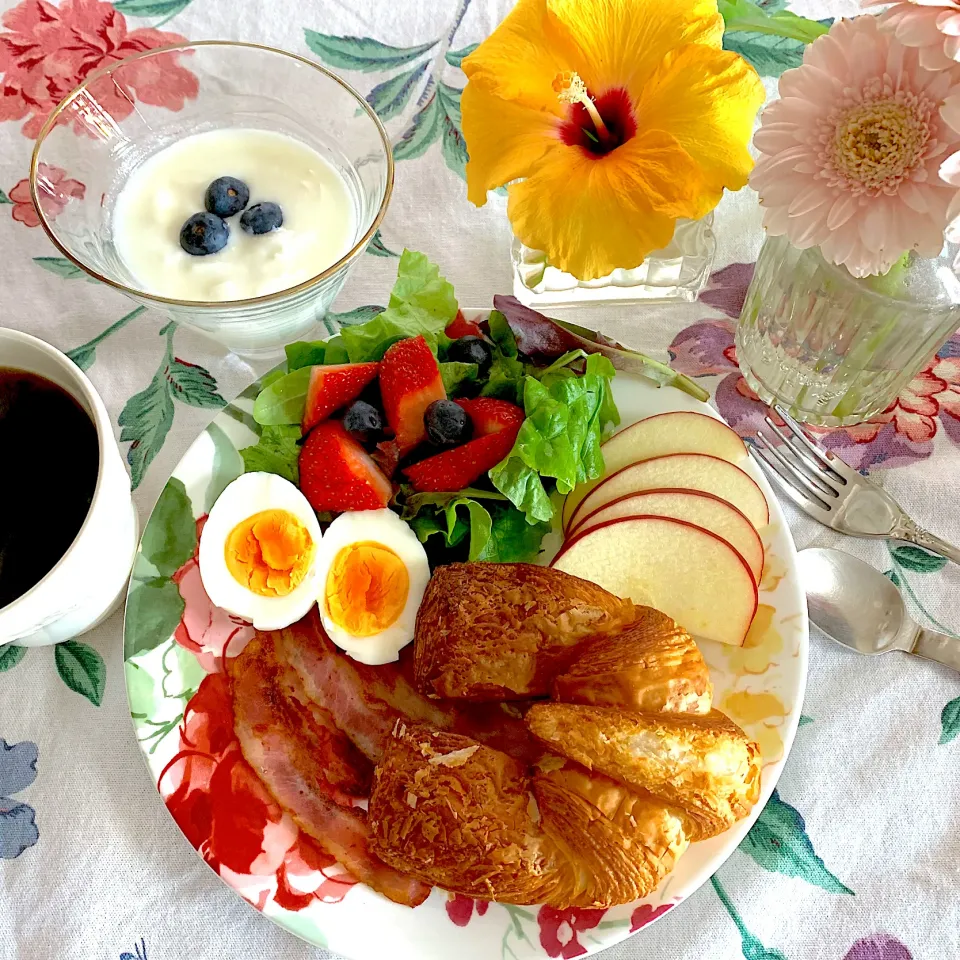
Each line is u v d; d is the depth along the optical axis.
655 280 0.44
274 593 0.39
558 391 0.39
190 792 0.36
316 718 0.38
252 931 0.36
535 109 0.38
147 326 0.45
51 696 0.39
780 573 0.38
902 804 0.37
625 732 0.33
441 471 0.40
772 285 0.40
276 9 0.50
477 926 0.34
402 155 0.48
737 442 0.40
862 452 0.43
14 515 0.35
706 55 0.36
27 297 0.46
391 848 0.34
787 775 0.38
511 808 0.34
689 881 0.34
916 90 0.31
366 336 0.41
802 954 0.35
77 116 0.43
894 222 0.32
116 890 0.37
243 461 0.41
